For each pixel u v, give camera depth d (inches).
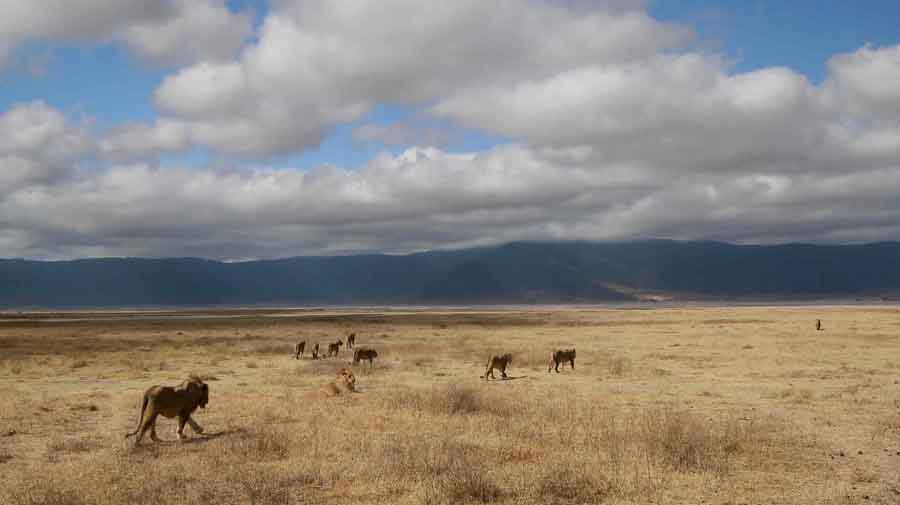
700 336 2098.9
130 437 567.5
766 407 730.2
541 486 397.4
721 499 385.7
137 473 436.1
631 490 397.4
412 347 1738.4
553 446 515.5
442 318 4530.0
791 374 1058.7
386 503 374.3
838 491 403.2
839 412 692.1
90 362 1376.7
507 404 711.7
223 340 2151.8
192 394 556.4
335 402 761.6
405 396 759.7
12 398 803.4
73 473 436.1
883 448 519.5
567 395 822.5
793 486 414.6
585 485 403.9
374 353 1278.3
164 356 1541.6
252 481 410.0
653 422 566.9
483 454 484.1
